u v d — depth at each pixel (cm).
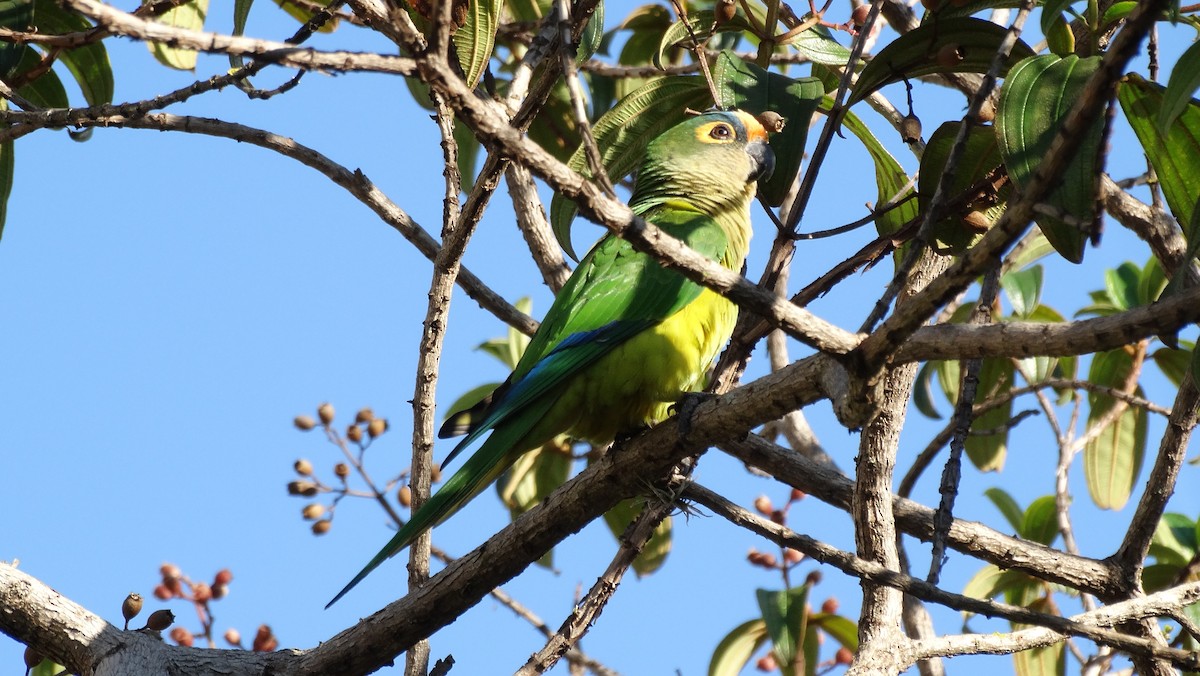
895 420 738
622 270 927
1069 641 1019
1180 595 676
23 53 831
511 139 472
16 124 752
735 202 1061
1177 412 789
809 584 1023
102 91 977
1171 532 1112
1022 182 648
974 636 714
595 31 926
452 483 834
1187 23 724
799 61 1070
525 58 865
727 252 1036
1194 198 733
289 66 447
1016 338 511
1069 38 765
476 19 729
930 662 940
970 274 482
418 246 903
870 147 944
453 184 791
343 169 902
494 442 885
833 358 550
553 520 744
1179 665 544
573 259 973
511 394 898
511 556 745
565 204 952
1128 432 1177
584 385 905
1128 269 1191
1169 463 799
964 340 525
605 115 965
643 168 1084
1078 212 574
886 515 748
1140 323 476
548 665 751
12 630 767
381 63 456
